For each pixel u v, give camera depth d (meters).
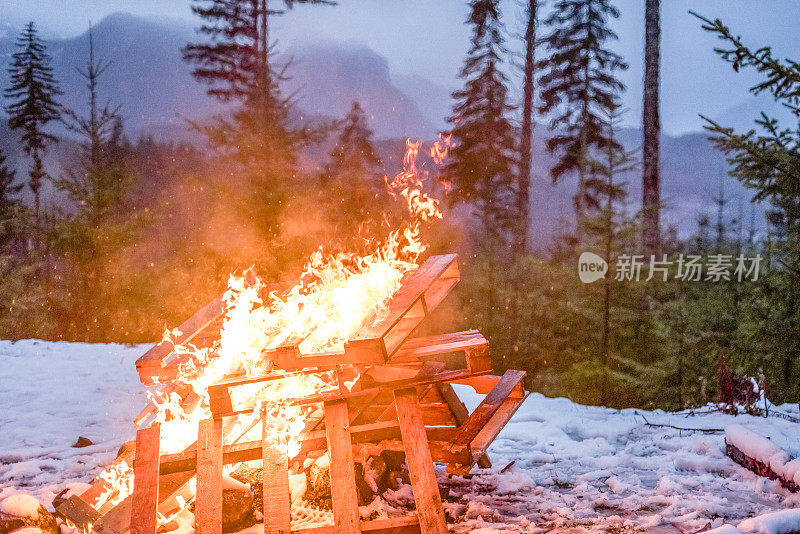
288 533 3.03
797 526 2.99
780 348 7.68
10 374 8.26
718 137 7.00
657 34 14.41
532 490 4.09
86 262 15.33
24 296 15.48
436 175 22.83
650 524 3.46
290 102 12.68
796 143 6.82
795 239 7.54
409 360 4.19
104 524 3.20
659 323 10.15
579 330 12.03
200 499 3.21
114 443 5.32
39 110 38.03
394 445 3.75
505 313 12.81
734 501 3.82
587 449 5.03
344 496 3.20
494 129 22.42
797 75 6.51
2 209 17.72
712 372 9.36
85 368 8.68
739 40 6.74
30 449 5.11
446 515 3.61
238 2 17.98
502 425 3.94
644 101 14.25
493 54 22.94
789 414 6.00
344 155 20.73
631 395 10.67
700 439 5.06
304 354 3.52
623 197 14.43
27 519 3.17
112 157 17.70
